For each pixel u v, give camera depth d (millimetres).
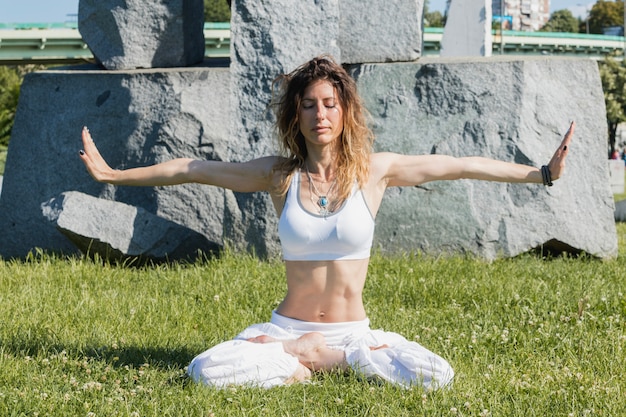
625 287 7324
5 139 48406
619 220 15594
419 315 6398
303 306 4738
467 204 9000
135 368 4926
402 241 9055
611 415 4098
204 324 6176
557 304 6574
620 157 45906
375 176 4750
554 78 9469
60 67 11070
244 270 8062
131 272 8289
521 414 4098
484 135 9055
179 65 10305
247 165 4824
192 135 9383
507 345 5547
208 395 4332
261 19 8781
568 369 4887
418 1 9211
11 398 4301
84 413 4141
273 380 4531
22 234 9945
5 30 37438
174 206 9281
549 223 9203
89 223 8539
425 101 9125
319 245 4633
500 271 8141
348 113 4633
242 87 8828
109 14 10195
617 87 46812
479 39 15016
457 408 4156
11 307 6562
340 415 4152
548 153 9242
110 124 9719
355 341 4668
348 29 9172
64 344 5426
